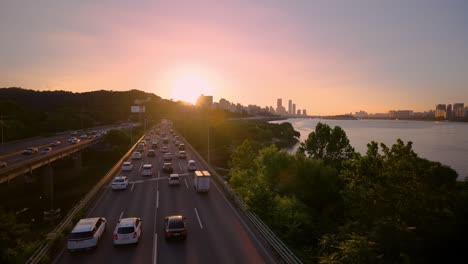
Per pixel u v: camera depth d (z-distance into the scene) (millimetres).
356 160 24828
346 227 22250
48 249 18156
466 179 30938
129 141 105750
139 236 20578
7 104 104438
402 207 20688
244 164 53594
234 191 32438
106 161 92750
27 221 43219
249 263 17266
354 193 24047
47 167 58031
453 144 138500
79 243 18328
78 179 73438
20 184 56938
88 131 129125
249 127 160750
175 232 20172
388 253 17094
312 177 37812
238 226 23594
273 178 40688
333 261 15891
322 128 48656
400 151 22234
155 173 47688
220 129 122750
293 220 25922
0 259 18484
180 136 119562
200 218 25484
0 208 25109
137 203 30219
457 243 17656
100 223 21266
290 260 16422
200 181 34250
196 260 17594
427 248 17578
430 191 21594
